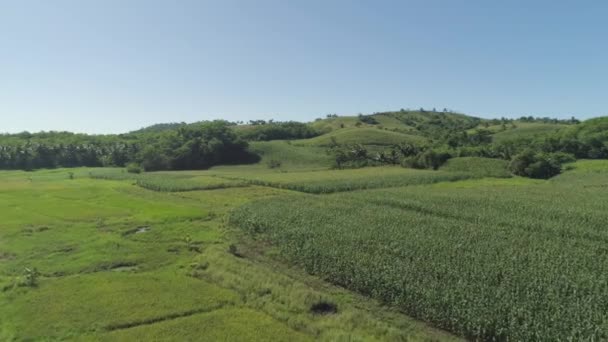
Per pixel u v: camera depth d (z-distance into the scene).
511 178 104.12
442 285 28.81
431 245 38.50
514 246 38.91
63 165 162.12
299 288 30.48
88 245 42.22
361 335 23.81
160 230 49.09
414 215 53.09
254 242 44.44
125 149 170.38
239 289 30.91
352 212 55.28
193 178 105.75
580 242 41.22
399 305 28.38
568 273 31.23
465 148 136.38
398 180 93.38
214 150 160.75
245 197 77.06
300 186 86.75
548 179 101.38
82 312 26.91
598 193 72.69
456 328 25.12
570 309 24.62
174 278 33.28
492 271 31.23
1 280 32.72
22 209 61.06
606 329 22.42
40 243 42.91
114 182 99.75
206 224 53.06
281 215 52.94
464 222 49.81
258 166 153.25
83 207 63.34
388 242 39.75
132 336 23.98
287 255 38.38
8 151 150.12
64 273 34.62
